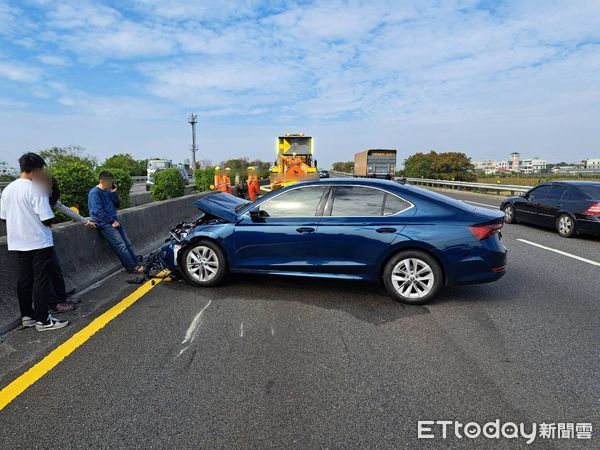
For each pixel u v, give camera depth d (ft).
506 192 81.25
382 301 16.26
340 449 7.82
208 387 9.89
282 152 63.52
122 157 184.34
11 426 8.47
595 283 19.10
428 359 11.38
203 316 14.57
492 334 13.12
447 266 15.39
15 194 12.82
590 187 32.35
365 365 11.02
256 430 8.34
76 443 7.97
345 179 17.51
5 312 13.46
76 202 27.12
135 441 8.01
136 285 18.44
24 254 13.09
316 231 16.40
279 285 18.39
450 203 16.19
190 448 7.82
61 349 11.91
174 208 34.45
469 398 9.51
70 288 17.06
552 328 13.60
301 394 9.63
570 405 9.26
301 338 12.75
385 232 15.80
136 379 10.25
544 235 33.81
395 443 8.00
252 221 17.29
